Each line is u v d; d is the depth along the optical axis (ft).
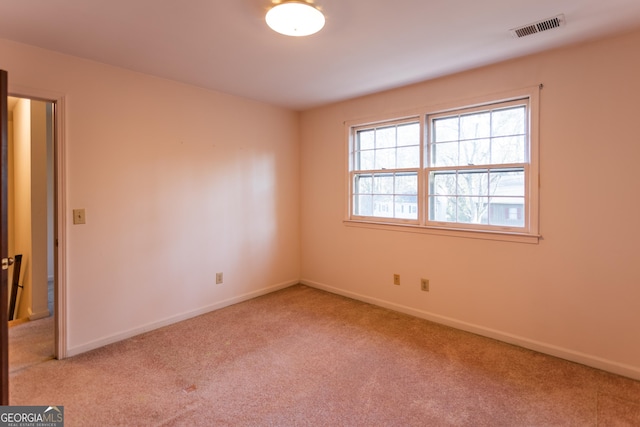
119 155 9.32
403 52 8.31
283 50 8.16
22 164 12.33
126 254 9.53
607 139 7.66
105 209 9.10
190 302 11.04
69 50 8.13
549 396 6.85
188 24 6.91
